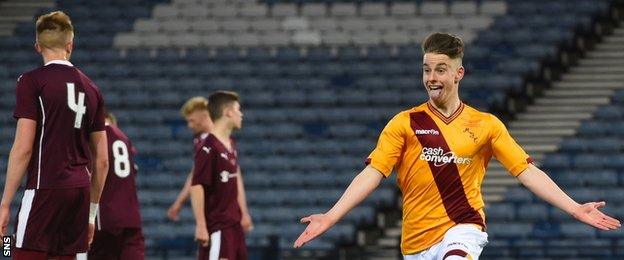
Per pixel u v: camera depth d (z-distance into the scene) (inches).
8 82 2113.7
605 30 2191.2
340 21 2235.5
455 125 580.7
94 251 880.9
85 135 674.8
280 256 1392.7
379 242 1657.2
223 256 964.0
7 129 1990.7
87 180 671.8
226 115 974.4
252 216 1713.8
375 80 2058.3
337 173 1806.1
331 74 2090.3
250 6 2290.8
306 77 2087.8
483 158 587.5
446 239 571.8
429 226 581.3
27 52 2219.5
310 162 1844.2
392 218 1706.4
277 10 2278.5
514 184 1744.6
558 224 1657.2
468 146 577.3
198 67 2142.0
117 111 2018.9
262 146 1892.2
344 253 1454.2
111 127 888.9
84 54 2191.2
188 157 1892.2
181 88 2080.5
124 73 2134.6
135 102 2047.2
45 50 667.4
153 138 1951.3
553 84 2048.5
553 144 1867.6
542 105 2001.7
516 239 1637.6
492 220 1678.2
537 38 2134.6
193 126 1084.5
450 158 576.7
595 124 1905.8
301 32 2224.4
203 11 2292.1
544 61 2087.8
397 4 2257.6
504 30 2169.0
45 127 653.3
